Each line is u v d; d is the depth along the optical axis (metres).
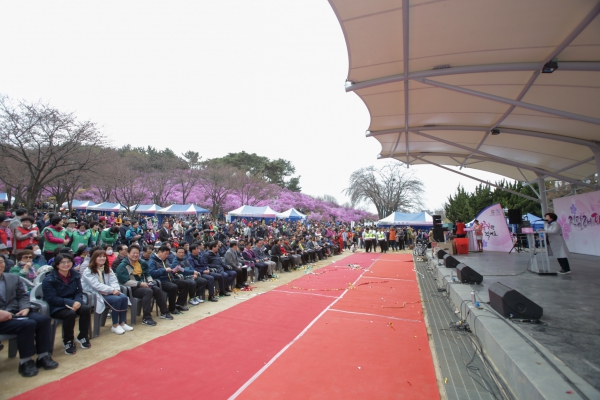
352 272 12.52
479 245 14.52
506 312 4.27
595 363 2.86
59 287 4.43
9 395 3.25
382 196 42.72
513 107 7.55
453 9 4.54
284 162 55.69
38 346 3.86
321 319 5.99
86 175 18.64
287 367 3.92
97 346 4.59
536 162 12.79
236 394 3.28
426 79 6.33
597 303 4.96
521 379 2.77
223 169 37.38
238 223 25.81
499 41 5.20
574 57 5.37
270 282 10.20
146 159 35.22
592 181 15.05
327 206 52.62
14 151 15.95
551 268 8.71
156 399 3.19
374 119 9.05
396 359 4.15
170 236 11.10
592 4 4.15
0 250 5.22
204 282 7.34
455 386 3.34
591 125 7.88
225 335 5.07
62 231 7.12
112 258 7.14
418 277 11.13
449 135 10.40
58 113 16.16
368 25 5.03
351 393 3.30
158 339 4.88
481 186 26.94
